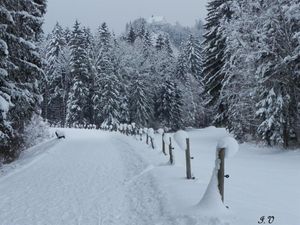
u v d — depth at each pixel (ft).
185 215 22.62
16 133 49.73
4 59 40.40
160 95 212.84
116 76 203.41
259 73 71.46
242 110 86.94
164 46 295.48
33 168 47.88
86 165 49.67
